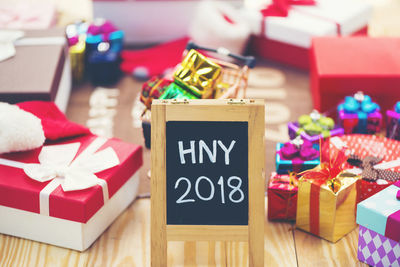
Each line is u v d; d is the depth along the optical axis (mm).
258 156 620
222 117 617
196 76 710
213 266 670
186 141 621
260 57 1067
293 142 731
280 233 708
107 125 890
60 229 680
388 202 646
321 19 1016
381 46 912
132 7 1107
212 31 1022
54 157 711
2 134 702
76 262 674
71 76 991
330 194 667
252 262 637
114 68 992
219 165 624
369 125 820
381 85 846
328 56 888
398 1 1280
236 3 1134
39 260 676
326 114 873
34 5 1133
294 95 958
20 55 888
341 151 708
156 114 618
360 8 1039
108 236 706
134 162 733
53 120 764
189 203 630
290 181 707
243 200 627
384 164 728
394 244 636
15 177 687
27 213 684
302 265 669
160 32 1133
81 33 1031
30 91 801
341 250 684
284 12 1032
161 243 635
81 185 669
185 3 1106
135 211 741
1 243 696
